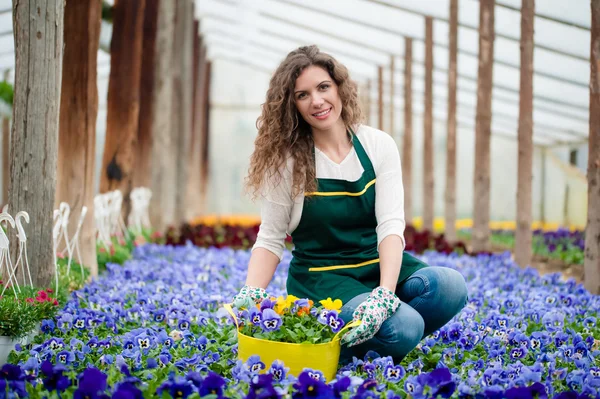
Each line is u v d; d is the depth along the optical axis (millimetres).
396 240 3355
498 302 4848
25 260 4645
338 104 3449
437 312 3492
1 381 2814
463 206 29234
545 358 3479
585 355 3561
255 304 3301
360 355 3426
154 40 11156
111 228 8695
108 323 4133
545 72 11367
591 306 4906
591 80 6098
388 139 3557
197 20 16344
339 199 3459
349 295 3334
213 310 4738
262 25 15789
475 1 10250
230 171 27984
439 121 20594
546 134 17750
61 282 5129
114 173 9219
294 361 2998
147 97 11312
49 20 4625
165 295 4949
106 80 19078
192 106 16688
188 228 11367
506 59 11156
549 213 21797
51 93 4676
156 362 3238
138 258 8180
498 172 27953
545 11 8703
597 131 6074
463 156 29281
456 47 10625
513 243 15570
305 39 15906
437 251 9312
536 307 4496
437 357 3557
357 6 12023
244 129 27969
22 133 4641
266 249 3561
